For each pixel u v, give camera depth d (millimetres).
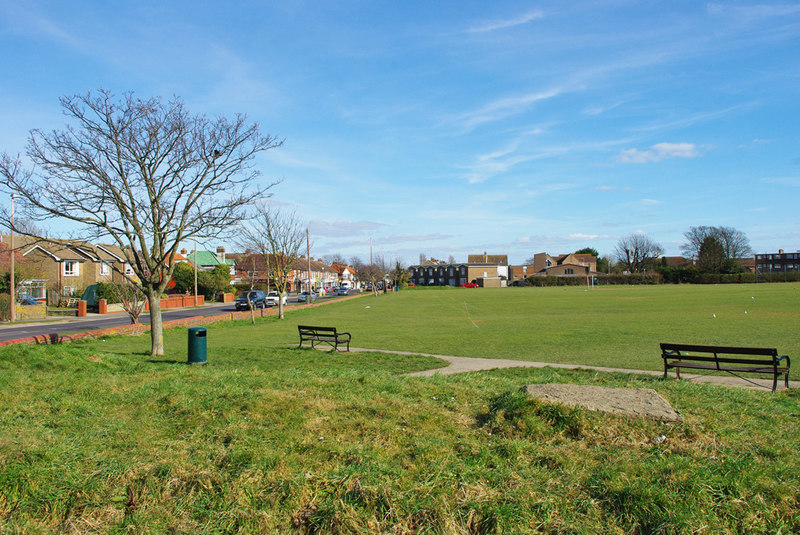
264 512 4660
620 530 4355
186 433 6406
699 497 4664
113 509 4770
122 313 46281
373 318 34125
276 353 16453
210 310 50938
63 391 8570
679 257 159250
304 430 6434
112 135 16141
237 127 17625
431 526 4449
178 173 16797
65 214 15602
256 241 36281
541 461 5520
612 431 6129
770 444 5863
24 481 4934
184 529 4516
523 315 33875
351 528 4488
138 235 16641
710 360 10766
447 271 161500
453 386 9031
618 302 45875
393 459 5551
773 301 41500
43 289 52156
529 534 4336
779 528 4344
